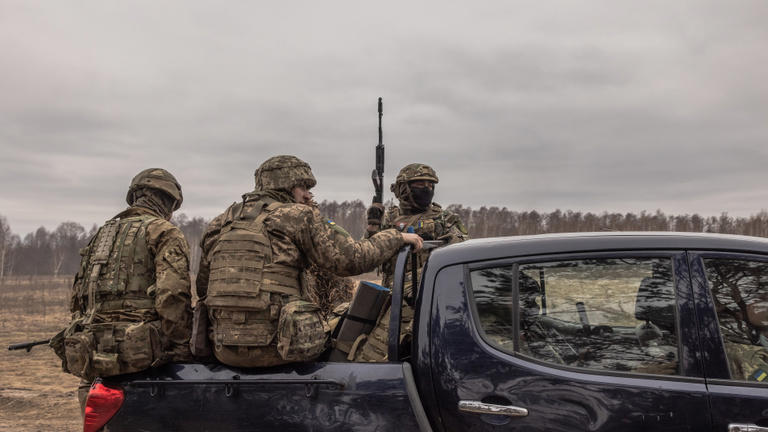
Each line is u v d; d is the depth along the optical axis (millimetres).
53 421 7195
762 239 2523
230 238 2855
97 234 3277
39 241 141375
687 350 2398
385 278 4676
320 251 2918
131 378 2840
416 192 5094
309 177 3240
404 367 2584
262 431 2613
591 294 2551
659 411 2326
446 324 2600
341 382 2586
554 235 2725
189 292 3068
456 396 2504
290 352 2605
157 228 3123
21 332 16062
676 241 2547
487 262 2664
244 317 2709
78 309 3281
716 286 2461
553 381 2424
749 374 2354
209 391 2691
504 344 2541
